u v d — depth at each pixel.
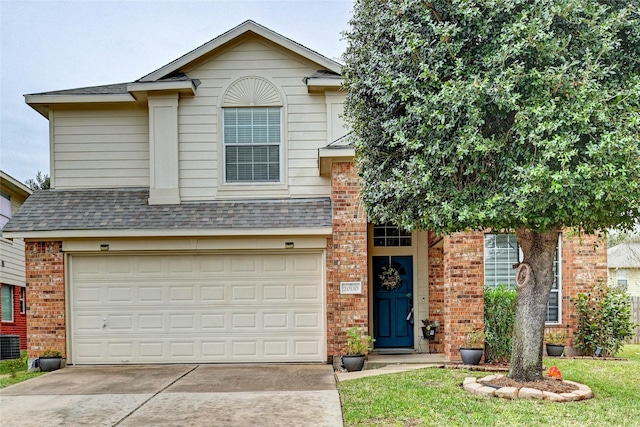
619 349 9.85
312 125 10.79
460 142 5.52
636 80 5.32
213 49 10.63
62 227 9.77
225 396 7.04
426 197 5.90
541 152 5.22
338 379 8.18
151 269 10.17
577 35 5.41
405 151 6.32
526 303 6.70
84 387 7.87
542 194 5.22
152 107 10.66
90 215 10.12
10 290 16.78
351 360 9.01
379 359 9.70
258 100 10.79
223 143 10.77
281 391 7.30
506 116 5.60
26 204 10.44
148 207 10.44
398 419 5.54
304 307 10.09
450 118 5.57
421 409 5.85
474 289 9.09
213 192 10.70
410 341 11.27
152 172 10.60
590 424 5.16
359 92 6.79
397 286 11.35
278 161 10.81
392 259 11.43
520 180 5.35
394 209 6.55
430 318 11.12
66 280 10.07
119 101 10.84
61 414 6.26
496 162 5.70
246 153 10.80
